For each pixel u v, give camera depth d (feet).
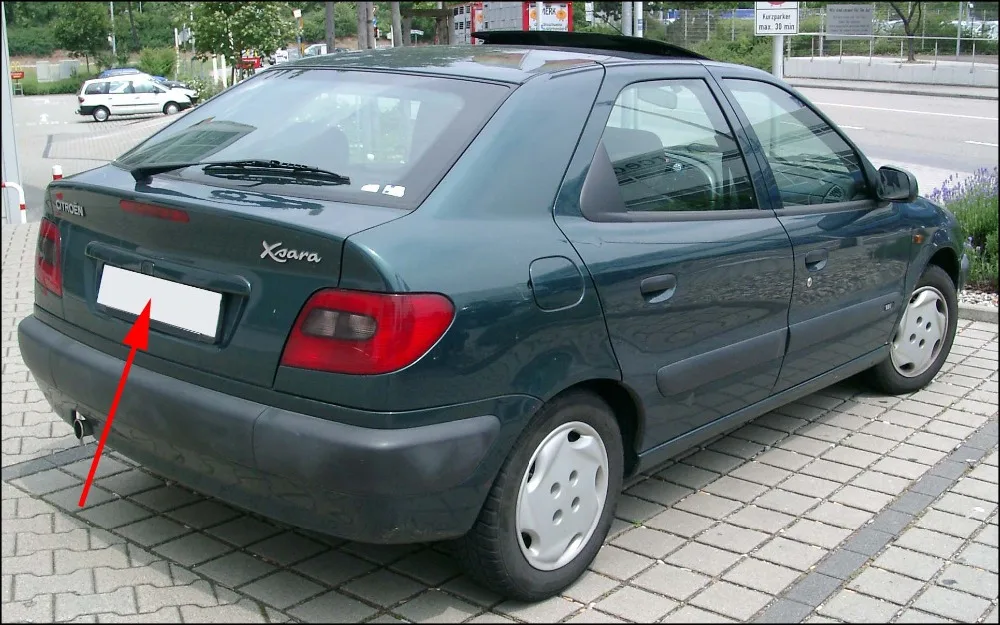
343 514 9.70
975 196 30.32
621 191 11.82
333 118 11.90
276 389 9.84
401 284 9.38
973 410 17.78
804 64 119.96
